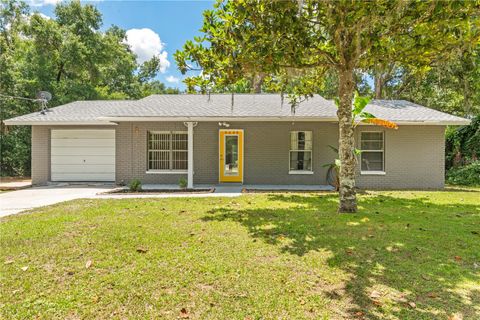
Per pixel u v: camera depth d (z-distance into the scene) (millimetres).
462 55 6637
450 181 14094
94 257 3910
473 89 12547
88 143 13422
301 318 2588
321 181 12352
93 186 12359
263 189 11133
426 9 5391
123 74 28422
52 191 10844
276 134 12484
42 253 4039
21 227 5289
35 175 13180
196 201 8250
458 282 3244
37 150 13203
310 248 4305
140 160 12664
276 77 8992
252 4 5812
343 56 6789
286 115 11312
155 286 3141
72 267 3607
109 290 3059
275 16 5781
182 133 12734
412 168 12164
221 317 2605
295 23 5875
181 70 6730
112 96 24797
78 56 20656
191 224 5602
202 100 13938
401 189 11531
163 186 12047
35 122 12477
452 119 11500
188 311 2693
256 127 12547
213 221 5859
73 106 14664
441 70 7461
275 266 3658
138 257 3914
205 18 6242
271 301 2857
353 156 6957
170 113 11664
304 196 9305
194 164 12672
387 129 12141
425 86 19703
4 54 18844
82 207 7234
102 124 12898
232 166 12641
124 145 12648
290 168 12562
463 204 7965
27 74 19438
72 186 12375
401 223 5742
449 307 2748
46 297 2920
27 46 21781
